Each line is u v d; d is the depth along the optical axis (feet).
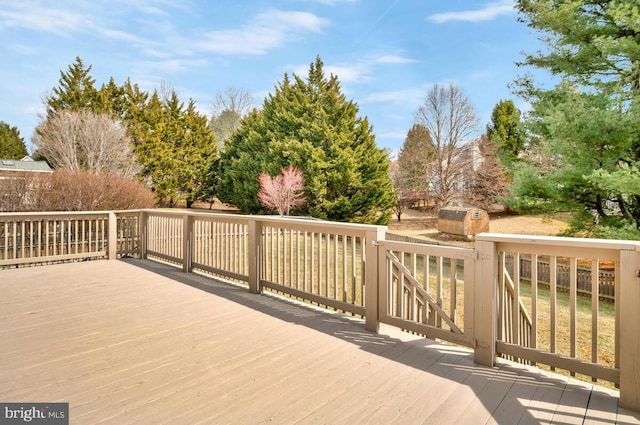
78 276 17.02
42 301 13.00
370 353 8.89
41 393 6.94
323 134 57.41
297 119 60.95
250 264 14.44
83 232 21.12
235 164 70.69
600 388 7.28
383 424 6.01
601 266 31.60
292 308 12.49
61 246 20.45
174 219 19.42
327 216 57.62
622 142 25.55
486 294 8.18
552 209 30.30
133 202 41.50
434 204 78.95
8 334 9.91
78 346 9.16
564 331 19.65
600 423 6.06
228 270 15.89
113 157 63.16
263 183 56.29
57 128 62.49
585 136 26.20
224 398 6.81
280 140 62.54
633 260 6.34
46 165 68.59
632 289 6.36
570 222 30.89
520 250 7.98
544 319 21.62
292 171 54.80
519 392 7.09
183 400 6.73
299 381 7.48
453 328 8.71
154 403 6.63
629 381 6.42
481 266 8.25
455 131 73.00
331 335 10.07
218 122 107.24
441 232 63.21
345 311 11.14
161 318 11.32
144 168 74.64
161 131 78.84
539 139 33.50
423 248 9.33
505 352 8.08
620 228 26.73
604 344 17.85
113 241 21.66
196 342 9.47
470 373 7.87
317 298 11.99
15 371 7.82
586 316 22.25
